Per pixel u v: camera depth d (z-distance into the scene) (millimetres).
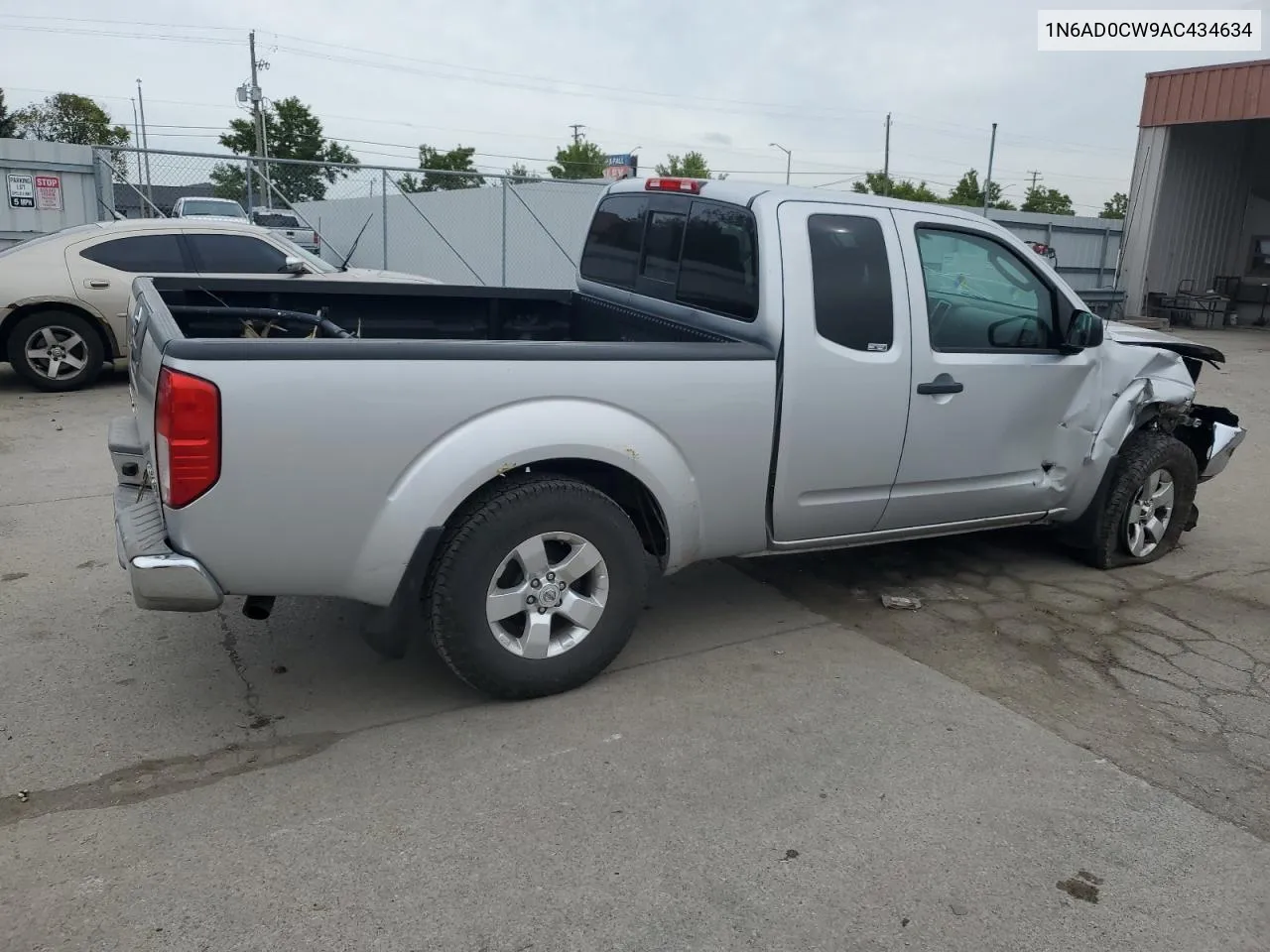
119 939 2439
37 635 4152
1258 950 2557
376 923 2529
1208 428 5852
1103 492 5211
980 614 4734
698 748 3432
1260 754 3525
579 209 16266
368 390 3160
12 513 5730
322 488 3158
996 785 3258
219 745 3355
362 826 2928
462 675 3537
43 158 13016
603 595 3715
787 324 3889
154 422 3191
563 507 3520
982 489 4641
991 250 4484
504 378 3363
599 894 2666
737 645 4301
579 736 3484
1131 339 5238
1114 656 4305
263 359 3029
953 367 4332
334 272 9680
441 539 3438
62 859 2732
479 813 3010
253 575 3178
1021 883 2779
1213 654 4363
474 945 2467
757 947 2494
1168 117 20078
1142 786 3289
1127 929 2611
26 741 3334
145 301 3852
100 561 4996
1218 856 2932
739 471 3896
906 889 2736
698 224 4391
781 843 2916
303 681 3832
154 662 3945
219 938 2455
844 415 4062
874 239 4121
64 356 9320
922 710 3762
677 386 3674
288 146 45375
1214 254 22484
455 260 18641
